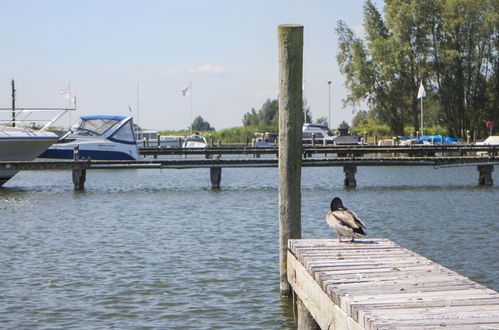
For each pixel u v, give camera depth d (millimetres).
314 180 42500
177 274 12977
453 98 71938
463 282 6703
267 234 18188
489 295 6066
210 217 22312
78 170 33281
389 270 7434
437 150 51375
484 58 72062
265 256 14789
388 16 71312
